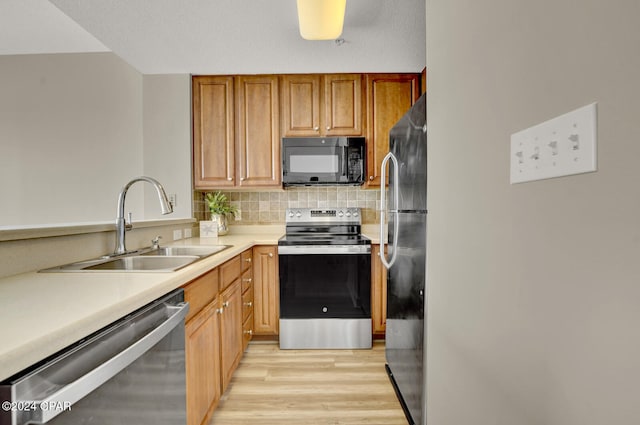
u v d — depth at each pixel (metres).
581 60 0.54
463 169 0.99
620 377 0.48
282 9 1.94
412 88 2.87
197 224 2.94
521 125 0.70
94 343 0.76
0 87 3.06
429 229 1.33
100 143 3.03
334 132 2.86
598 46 0.50
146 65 2.65
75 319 0.69
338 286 2.61
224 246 2.13
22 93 3.07
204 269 1.41
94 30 2.16
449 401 1.12
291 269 2.60
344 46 2.38
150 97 2.79
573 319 0.56
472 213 0.94
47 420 0.57
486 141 0.85
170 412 1.07
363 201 3.22
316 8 1.68
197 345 1.40
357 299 2.61
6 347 0.55
